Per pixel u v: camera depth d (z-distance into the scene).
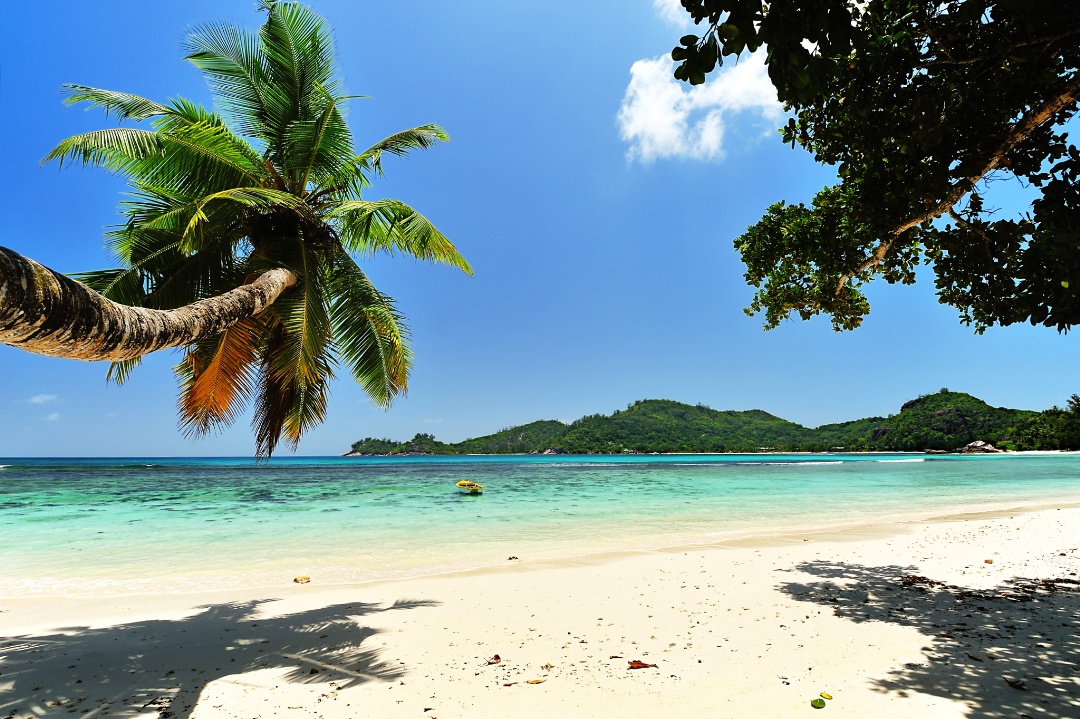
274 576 8.94
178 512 18.00
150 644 5.46
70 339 2.65
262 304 5.63
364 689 4.29
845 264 7.77
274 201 7.43
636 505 20.20
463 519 16.25
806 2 2.80
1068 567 8.26
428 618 6.26
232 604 7.08
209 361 7.43
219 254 8.24
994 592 6.80
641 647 5.13
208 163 8.09
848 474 41.72
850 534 12.55
